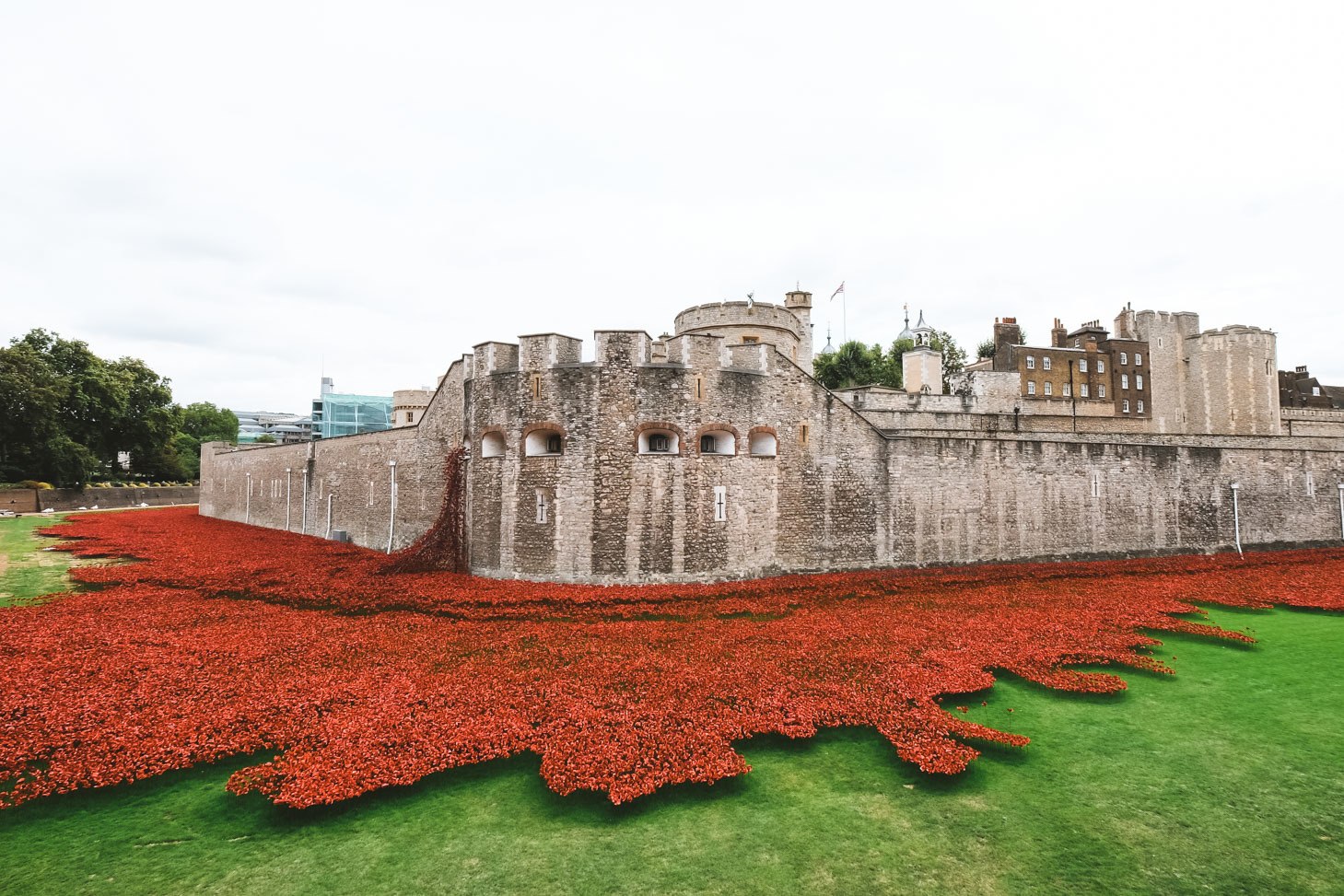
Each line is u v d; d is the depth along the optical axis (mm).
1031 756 11484
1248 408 57125
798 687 13539
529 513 25125
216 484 62781
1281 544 37688
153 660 14453
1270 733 12469
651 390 24828
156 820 9188
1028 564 30984
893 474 29344
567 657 15297
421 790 10102
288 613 19516
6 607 19766
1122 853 8781
